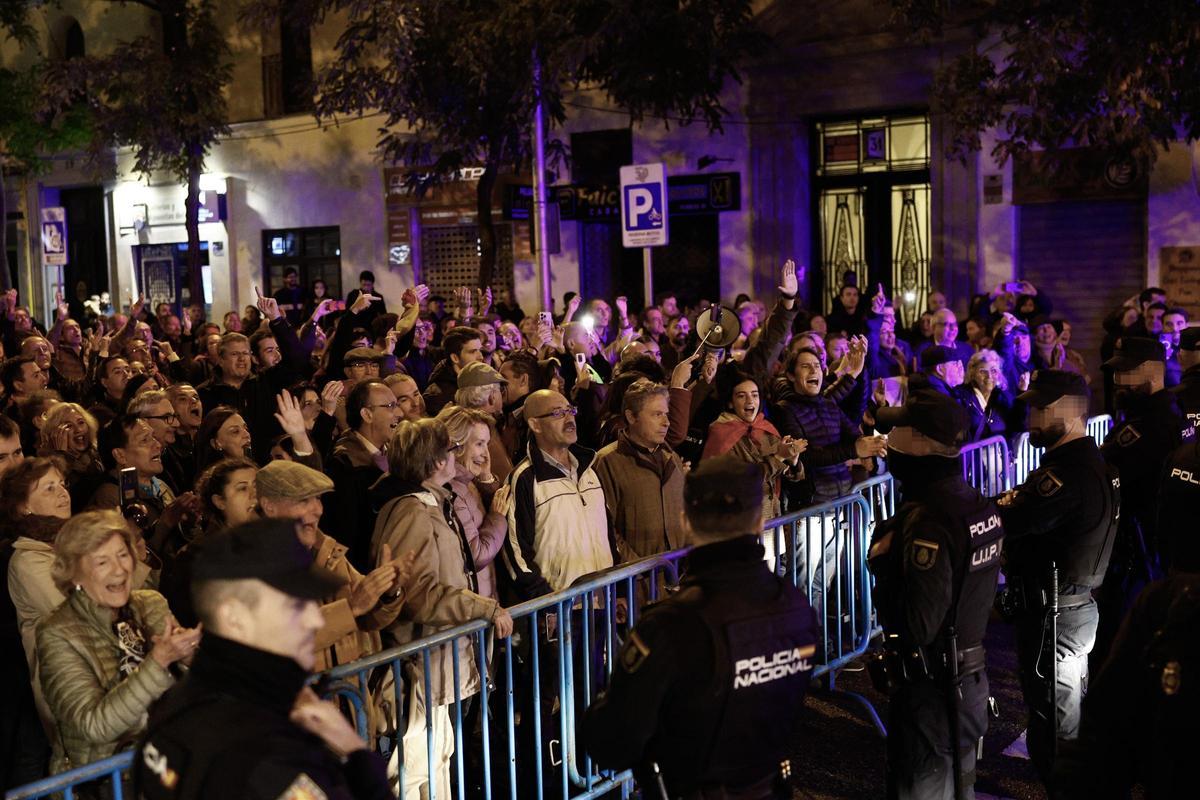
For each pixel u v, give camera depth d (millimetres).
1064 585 4750
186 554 4262
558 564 5293
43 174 25094
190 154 21062
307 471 4203
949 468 4070
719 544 3059
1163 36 11891
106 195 24656
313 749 2201
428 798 4242
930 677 4082
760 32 16406
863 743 5762
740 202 17391
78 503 5492
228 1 22078
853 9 16109
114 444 5602
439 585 4332
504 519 5168
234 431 5859
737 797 3053
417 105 15867
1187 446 4047
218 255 22672
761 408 7266
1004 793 5188
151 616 3885
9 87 23031
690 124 17500
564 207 18453
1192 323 14555
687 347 11070
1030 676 4832
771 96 16984
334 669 3643
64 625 3619
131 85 20328
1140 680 2980
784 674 3068
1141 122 12898
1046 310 12836
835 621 6449
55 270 25766
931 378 7727
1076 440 4723
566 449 5441
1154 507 5633
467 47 14680
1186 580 2959
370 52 19578
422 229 20656
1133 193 14781
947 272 16078
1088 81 12875
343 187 21234
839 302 13430
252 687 2223
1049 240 15547
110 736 3410
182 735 2186
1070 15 12688
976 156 15719
